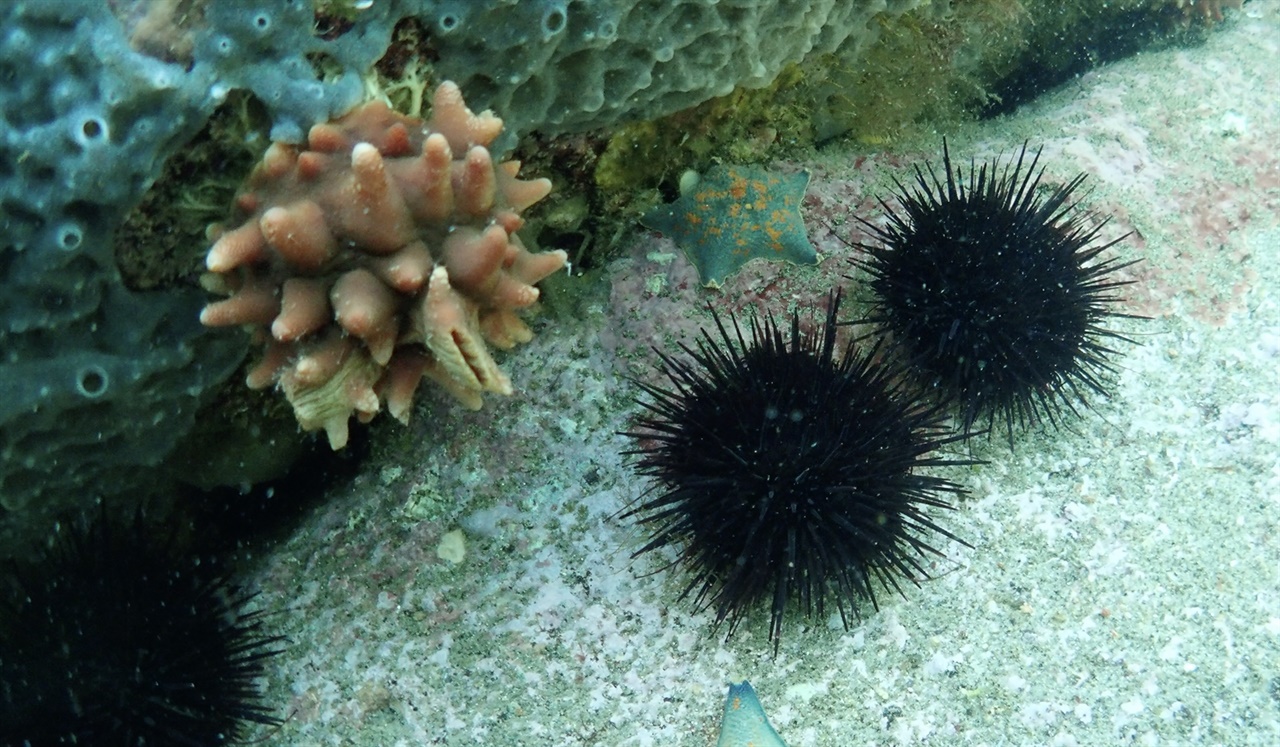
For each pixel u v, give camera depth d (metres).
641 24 0.22
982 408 0.28
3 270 0.18
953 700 0.24
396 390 0.20
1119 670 0.24
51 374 0.20
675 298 0.29
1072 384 0.28
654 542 0.24
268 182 0.19
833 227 0.31
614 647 0.24
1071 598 0.25
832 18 0.27
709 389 0.24
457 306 0.19
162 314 0.21
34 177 0.17
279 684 0.24
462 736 0.23
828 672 0.24
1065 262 0.27
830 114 0.32
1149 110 0.37
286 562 0.26
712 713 0.23
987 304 0.26
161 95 0.17
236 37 0.18
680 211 0.29
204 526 0.27
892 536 0.24
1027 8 0.35
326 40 0.19
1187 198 0.34
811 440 0.24
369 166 0.18
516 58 0.21
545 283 0.28
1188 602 0.26
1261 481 0.28
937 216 0.27
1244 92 0.38
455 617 0.25
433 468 0.27
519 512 0.26
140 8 0.17
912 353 0.27
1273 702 0.24
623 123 0.26
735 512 0.23
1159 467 0.28
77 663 0.21
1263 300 0.32
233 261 0.18
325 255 0.19
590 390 0.28
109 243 0.19
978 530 0.27
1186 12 0.39
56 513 0.23
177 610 0.23
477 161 0.19
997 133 0.37
